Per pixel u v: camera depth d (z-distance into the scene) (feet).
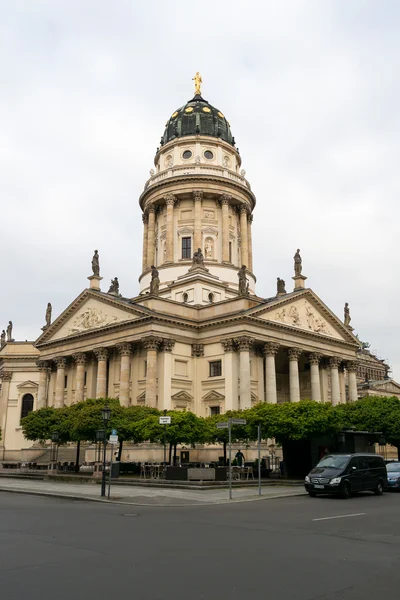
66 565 46.68
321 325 271.90
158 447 216.54
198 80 367.66
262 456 210.38
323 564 47.85
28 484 158.81
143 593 38.40
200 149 322.96
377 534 64.44
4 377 329.72
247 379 222.69
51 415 212.23
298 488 140.46
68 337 268.82
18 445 319.68
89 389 260.01
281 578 42.91
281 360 272.31
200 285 267.18
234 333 230.07
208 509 93.25
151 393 221.25
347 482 117.39
